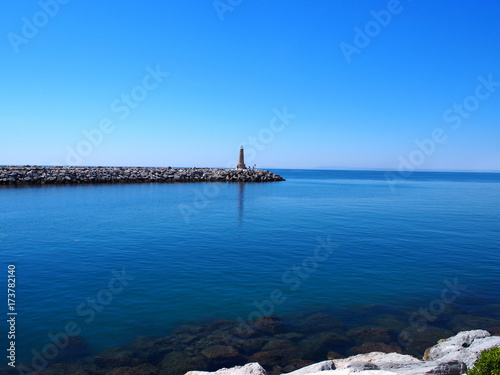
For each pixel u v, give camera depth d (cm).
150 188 6656
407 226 2845
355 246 2105
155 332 1048
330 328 1088
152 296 1295
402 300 1293
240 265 1689
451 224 2961
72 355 916
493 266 1705
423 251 1992
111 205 3984
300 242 2208
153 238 2288
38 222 2842
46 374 834
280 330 1074
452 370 754
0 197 4653
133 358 914
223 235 2412
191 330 1063
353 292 1361
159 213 3447
